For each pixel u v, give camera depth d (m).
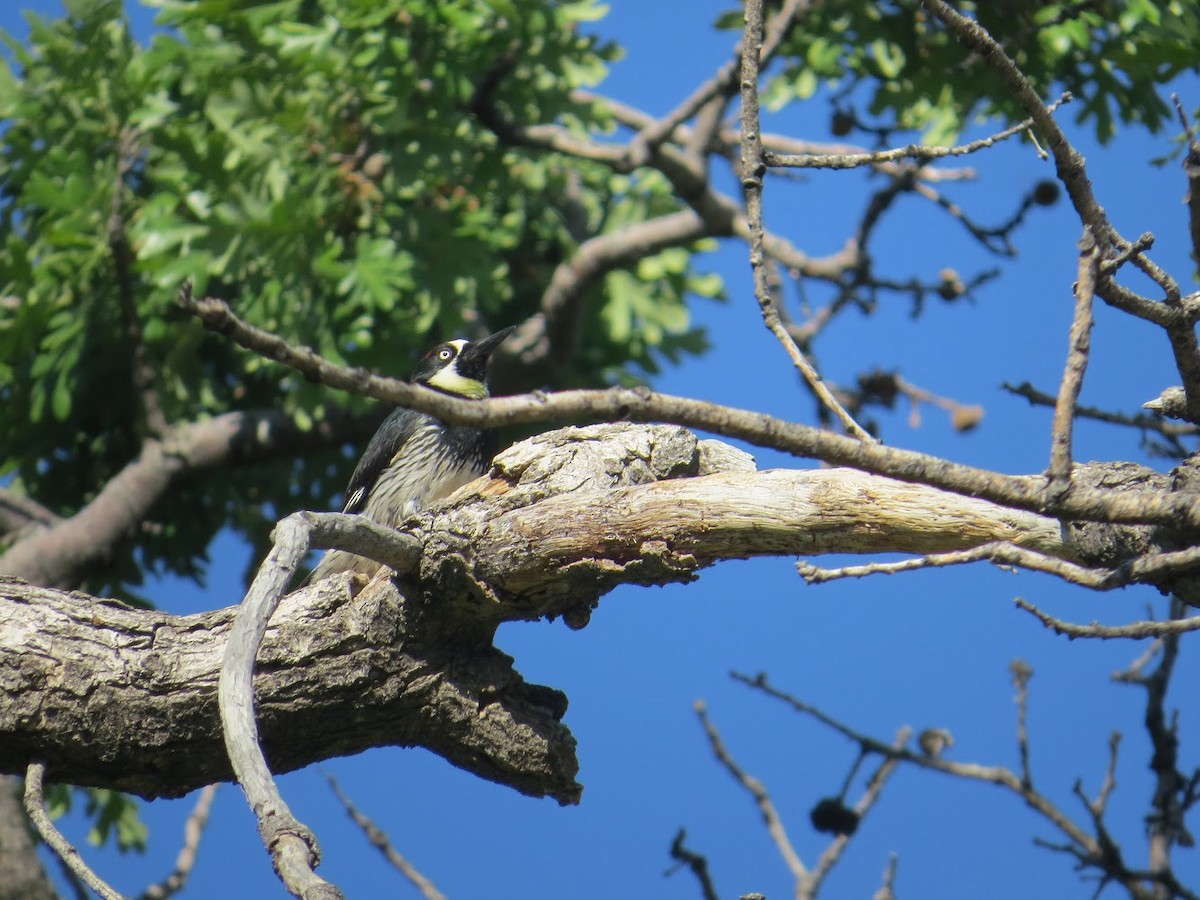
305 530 5.88
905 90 13.55
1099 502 4.76
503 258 16.12
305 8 13.56
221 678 5.18
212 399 14.71
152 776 6.98
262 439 14.07
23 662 6.67
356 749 7.28
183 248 12.48
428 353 13.23
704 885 9.40
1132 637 4.65
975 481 4.71
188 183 12.72
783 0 13.91
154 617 7.01
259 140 12.73
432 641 7.07
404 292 13.44
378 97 12.79
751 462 7.41
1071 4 12.59
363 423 14.31
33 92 13.17
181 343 14.27
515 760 7.15
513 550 6.65
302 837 4.49
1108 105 13.04
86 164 12.95
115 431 14.82
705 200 14.94
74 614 6.88
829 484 5.99
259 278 12.88
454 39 13.04
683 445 7.18
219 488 15.02
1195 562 4.57
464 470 11.51
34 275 13.02
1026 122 5.52
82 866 5.25
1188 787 9.65
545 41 13.86
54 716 6.67
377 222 13.19
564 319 14.88
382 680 7.01
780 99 13.95
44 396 13.53
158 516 14.81
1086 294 4.95
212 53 12.96
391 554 6.64
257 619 5.40
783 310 14.76
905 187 13.50
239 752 4.93
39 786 6.21
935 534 5.77
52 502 14.88
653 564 6.38
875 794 9.84
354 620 6.97
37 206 13.45
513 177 14.69
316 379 3.91
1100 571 4.68
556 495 6.85
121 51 13.25
